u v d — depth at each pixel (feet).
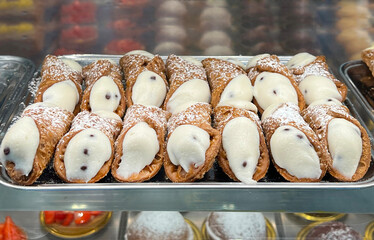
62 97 1.78
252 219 1.35
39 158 1.53
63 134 1.64
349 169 1.54
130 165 1.54
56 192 1.47
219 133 1.57
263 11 2.07
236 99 1.79
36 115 1.61
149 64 1.92
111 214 1.37
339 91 1.88
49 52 2.15
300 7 2.07
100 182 1.54
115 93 1.80
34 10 2.03
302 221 1.36
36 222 1.36
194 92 1.81
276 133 1.58
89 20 2.08
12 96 1.92
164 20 2.10
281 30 2.13
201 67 2.02
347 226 1.34
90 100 1.79
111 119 1.68
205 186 1.48
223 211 1.40
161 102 1.84
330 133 1.58
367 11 2.05
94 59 2.15
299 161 1.52
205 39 2.16
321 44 2.15
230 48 2.18
